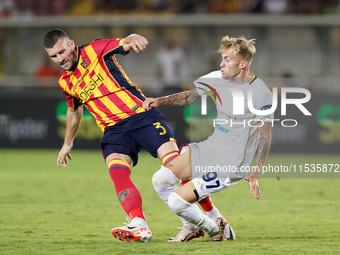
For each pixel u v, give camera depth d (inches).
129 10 2064.5
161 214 712.4
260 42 1733.5
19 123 1592.0
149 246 489.7
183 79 1606.8
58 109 1577.3
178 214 496.7
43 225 613.6
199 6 2039.9
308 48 1734.7
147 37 1760.6
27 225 612.7
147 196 884.6
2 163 1337.4
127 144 554.9
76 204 790.5
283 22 1696.6
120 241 516.1
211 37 1754.4
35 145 1590.8
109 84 558.6
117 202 812.0
